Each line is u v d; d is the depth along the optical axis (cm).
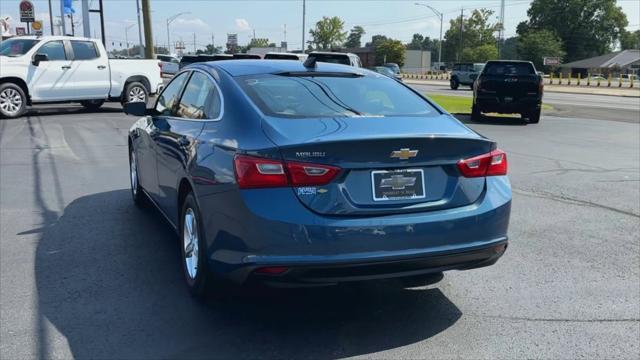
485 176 392
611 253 548
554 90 4219
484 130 1514
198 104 467
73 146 1116
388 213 358
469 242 377
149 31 2523
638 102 2891
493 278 486
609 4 11931
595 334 389
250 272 348
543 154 1116
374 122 392
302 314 412
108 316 401
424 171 371
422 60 12131
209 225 381
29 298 427
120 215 650
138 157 633
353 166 352
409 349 366
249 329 388
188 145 432
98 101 1805
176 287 452
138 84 1731
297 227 340
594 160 1052
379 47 10400
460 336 384
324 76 466
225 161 367
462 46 12400
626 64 9794
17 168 905
